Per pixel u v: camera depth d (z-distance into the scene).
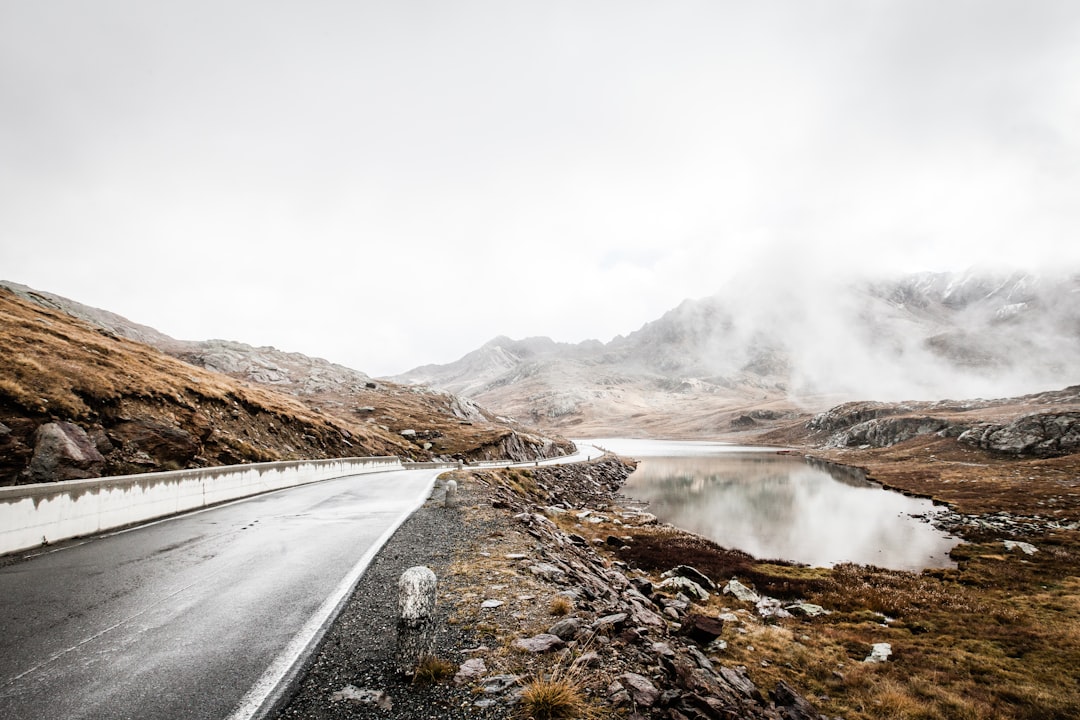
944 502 50.84
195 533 14.19
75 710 4.88
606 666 6.71
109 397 24.08
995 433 89.00
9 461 17.27
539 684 5.61
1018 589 22.80
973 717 11.82
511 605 8.86
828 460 115.50
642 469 96.31
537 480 52.19
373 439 58.50
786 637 16.36
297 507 19.91
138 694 5.23
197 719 4.80
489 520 18.84
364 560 11.38
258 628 7.21
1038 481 56.50
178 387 32.34
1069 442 76.31
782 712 10.32
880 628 18.08
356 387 135.25
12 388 20.05
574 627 7.76
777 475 83.62
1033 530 35.31
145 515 15.88
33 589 8.80
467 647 6.93
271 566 10.73
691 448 173.50
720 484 71.44
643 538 31.67
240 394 39.75
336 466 36.06
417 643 5.92
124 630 7.03
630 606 13.53
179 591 8.87
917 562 28.94
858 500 55.22
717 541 34.34
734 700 8.91
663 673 7.22
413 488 28.53
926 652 15.70
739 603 20.61
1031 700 12.61
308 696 5.41
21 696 5.11
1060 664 14.81
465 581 10.25
